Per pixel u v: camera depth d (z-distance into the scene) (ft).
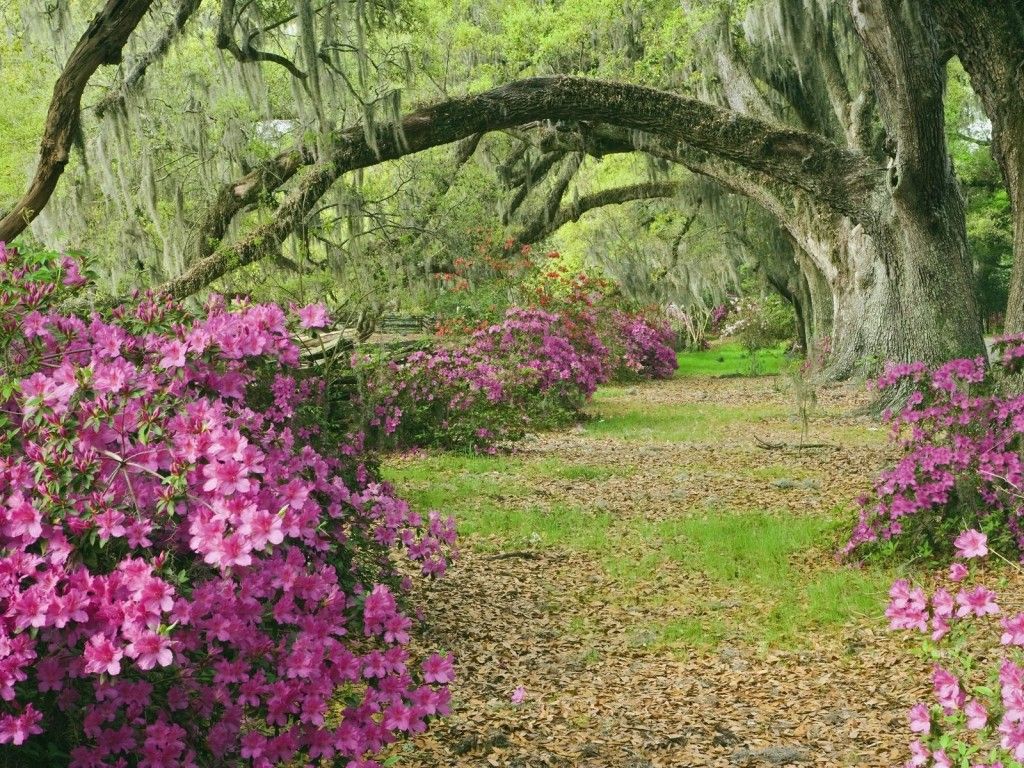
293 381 15.56
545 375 60.13
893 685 17.83
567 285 75.05
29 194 28.73
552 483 40.04
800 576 25.58
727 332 151.94
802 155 53.01
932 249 50.19
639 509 34.96
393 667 11.03
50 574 9.39
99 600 9.37
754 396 77.87
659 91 50.62
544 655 20.24
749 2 66.80
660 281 114.32
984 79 35.19
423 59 64.08
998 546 24.88
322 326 12.98
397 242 62.34
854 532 26.71
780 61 77.05
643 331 100.68
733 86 71.26
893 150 48.32
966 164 111.75
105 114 41.63
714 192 93.04
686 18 69.87
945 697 10.12
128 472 10.62
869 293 72.28
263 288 50.67
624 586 25.18
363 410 42.01
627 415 66.13
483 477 41.14
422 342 50.19
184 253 47.85
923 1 43.27
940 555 25.66
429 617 22.30
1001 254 141.79
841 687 18.01
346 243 57.98
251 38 41.04
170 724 10.24
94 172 48.55
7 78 58.44
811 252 75.31
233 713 10.49
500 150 90.48
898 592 10.89
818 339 86.22
